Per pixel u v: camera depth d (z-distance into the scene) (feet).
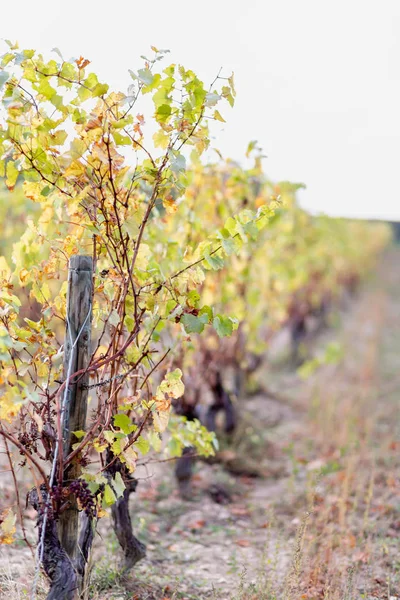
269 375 35.01
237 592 11.28
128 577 12.05
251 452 21.31
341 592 11.66
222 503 17.24
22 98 8.50
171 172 9.26
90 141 8.75
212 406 21.09
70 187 9.37
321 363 36.24
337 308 59.77
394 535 14.89
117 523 11.92
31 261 10.28
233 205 17.75
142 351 9.86
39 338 9.30
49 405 9.23
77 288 9.14
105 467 9.33
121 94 8.72
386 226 113.19
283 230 23.77
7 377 8.59
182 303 9.58
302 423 25.58
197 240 15.26
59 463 8.73
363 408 26.35
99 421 9.59
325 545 13.56
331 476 18.54
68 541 9.20
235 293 20.30
